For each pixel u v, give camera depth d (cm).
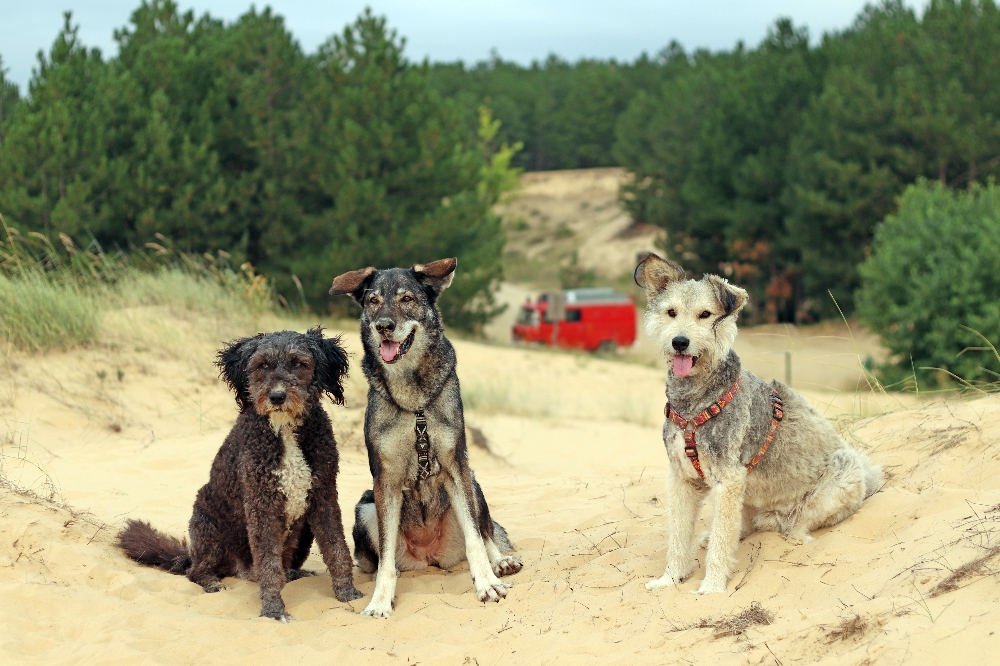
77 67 2489
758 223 3566
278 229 2570
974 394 771
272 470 520
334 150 2641
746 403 491
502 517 746
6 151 2217
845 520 516
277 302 2089
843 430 732
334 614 513
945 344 1798
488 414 1339
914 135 3030
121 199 2305
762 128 3659
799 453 512
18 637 465
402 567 605
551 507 765
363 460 939
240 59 2658
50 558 548
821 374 1368
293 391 510
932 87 3130
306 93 2716
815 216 3266
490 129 6762
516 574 581
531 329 3228
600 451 1120
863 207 3083
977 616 353
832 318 3397
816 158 3172
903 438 650
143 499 728
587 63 10694
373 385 550
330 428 556
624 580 527
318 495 540
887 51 3347
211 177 2489
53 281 1262
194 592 546
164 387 1077
